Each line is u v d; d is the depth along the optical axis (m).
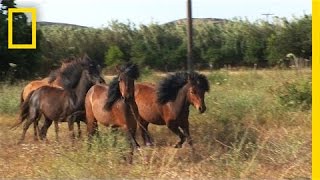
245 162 9.30
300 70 18.53
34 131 13.11
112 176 8.57
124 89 10.27
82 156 9.12
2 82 25.67
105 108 10.74
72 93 12.29
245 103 14.70
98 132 10.93
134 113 10.44
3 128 14.33
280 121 13.53
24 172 9.03
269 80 19.31
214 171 8.96
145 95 11.95
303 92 14.88
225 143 11.30
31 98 12.89
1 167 9.48
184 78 11.27
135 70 10.49
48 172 8.72
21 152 10.91
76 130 14.31
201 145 11.34
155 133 13.48
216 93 16.34
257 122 13.48
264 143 10.25
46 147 10.42
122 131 10.66
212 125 13.24
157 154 10.54
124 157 9.60
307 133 11.65
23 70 28.14
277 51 40.31
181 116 11.31
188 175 8.84
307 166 9.00
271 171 8.95
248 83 21.00
